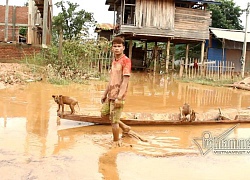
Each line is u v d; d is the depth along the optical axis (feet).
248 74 84.43
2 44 52.11
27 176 11.71
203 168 13.69
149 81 58.59
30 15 66.18
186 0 74.90
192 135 19.53
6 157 13.53
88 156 14.47
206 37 78.48
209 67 72.23
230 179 12.57
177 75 72.08
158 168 13.42
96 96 33.30
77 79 45.78
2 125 18.99
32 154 14.15
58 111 20.77
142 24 74.43
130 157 14.70
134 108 28.73
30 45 53.16
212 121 22.34
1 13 67.82
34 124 19.71
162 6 75.31
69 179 11.72
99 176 12.17
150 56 104.94
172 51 94.84
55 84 39.75
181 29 76.79
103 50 58.75
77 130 19.11
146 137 18.70
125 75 16.72
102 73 57.82
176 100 36.01
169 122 21.44
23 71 43.70
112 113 16.65
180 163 14.19
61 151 14.89
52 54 52.65
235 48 89.71
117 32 85.81
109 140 17.47
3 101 26.35
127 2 82.79
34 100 27.71
